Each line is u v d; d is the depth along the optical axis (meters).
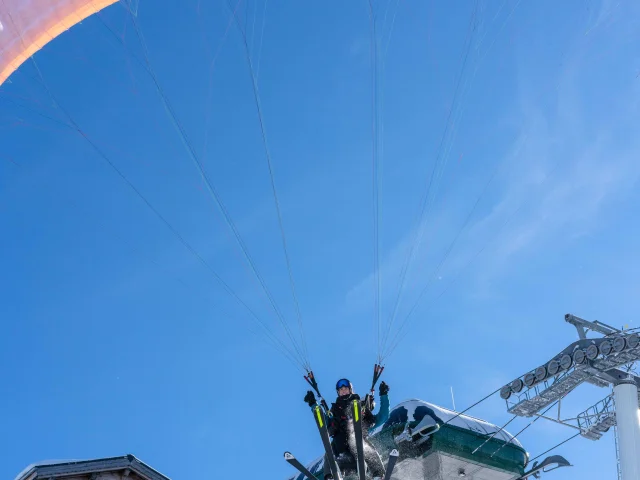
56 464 18.17
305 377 14.66
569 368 23.80
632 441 22.58
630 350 22.73
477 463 25.36
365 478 13.76
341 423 14.52
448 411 25.70
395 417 25.45
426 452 25.11
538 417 25.30
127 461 18.89
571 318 24.62
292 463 14.45
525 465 26.31
